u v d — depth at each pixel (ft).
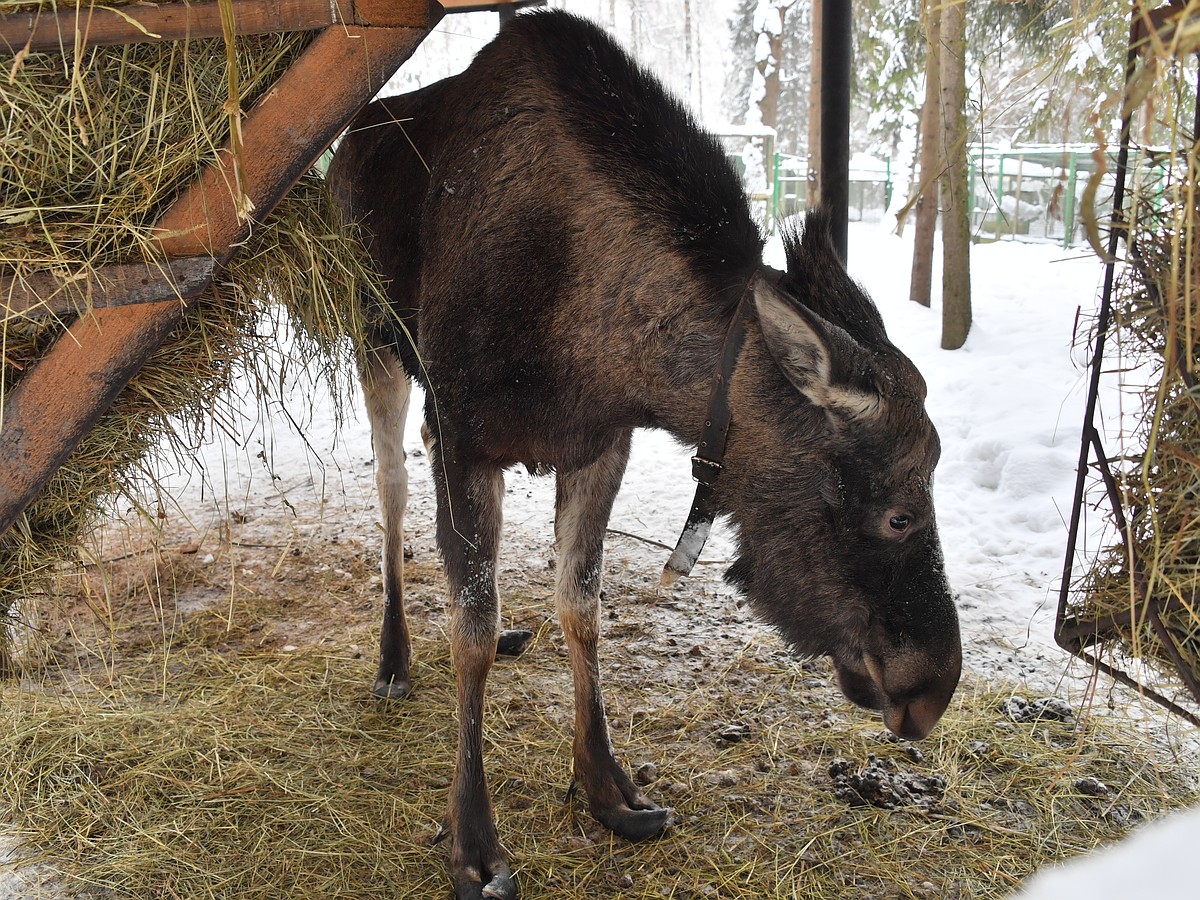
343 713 11.65
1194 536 6.32
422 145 10.27
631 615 14.10
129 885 8.74
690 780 10.26
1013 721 11.10
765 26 80.69
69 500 8.30
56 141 6.66
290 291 8.55
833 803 9.84
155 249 6.86
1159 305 6.58
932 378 23.58
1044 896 8.26
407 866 9.03
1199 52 5.80
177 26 6.43
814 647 8.61
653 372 8.57
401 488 12.38
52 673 12.43
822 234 8.42
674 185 8.55
